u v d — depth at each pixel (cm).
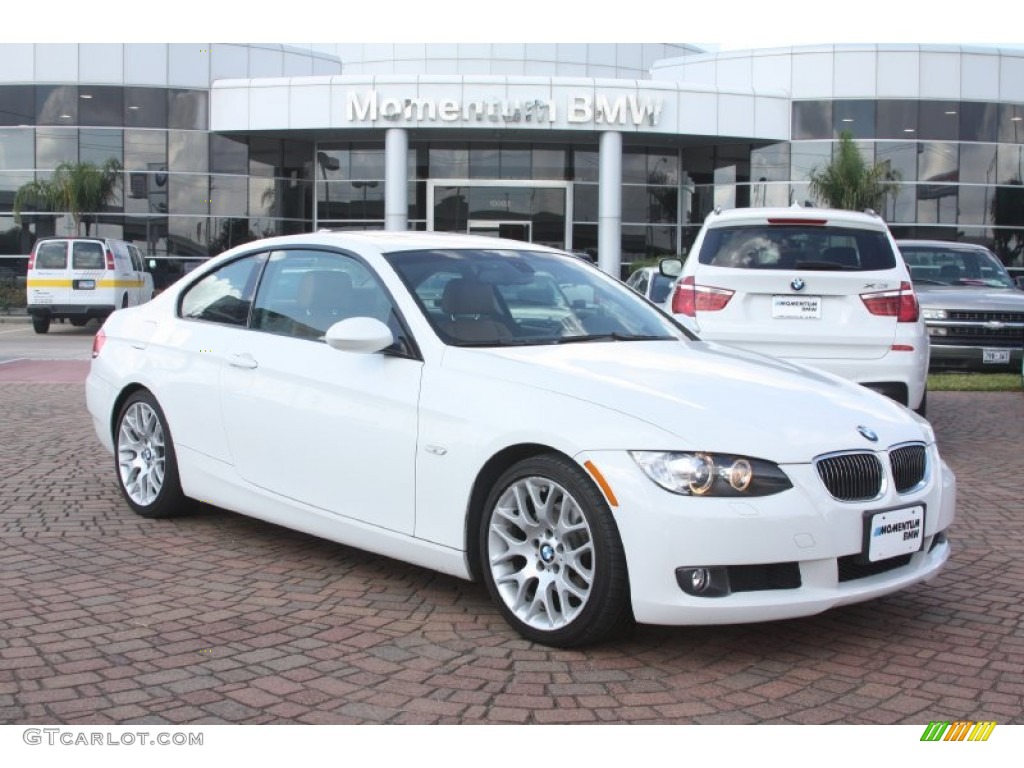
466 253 512
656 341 498
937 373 1266
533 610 404
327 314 496
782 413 399
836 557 379
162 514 584
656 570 364
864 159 2783
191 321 573
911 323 753
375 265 485
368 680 368
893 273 757
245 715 340
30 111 2812
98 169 2772
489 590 415
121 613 434
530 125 2598
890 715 347
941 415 1038
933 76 2784
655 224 2955
